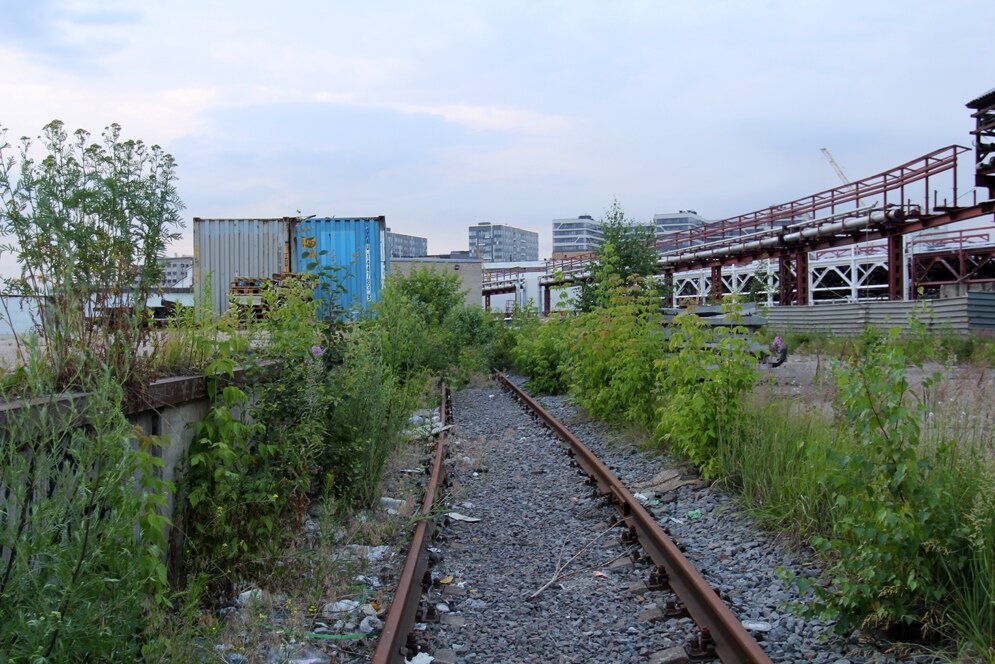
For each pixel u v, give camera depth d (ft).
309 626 15.69
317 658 14.40
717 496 25.20
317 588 17.30
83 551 10.16
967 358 50.60
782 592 17.12
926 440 17.69
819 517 19.85
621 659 14.60
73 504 10.57
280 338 24.20
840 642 14.58
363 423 26.04
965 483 15.71
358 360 28.37
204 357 19.67
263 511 18.54
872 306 90.07
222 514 16.88
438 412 48.14
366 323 41.78
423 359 60.80
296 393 21.90
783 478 22.44
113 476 11.07
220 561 17.11
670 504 25.53
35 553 10.03
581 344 45.47
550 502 26.91
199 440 18.22
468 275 179.42
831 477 16.24
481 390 68.54
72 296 14.19
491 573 19.89
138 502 11.83
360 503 24.49
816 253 143.74
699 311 56.39
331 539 20.08
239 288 60.64
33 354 11.58
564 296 62.23
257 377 21.47
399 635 15.11
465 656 14.94
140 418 15.61
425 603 17.39
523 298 199.52
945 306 80.79
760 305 64.28
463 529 23.99
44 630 9.51
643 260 72.64
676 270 128.47
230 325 21.29
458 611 17.28
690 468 29.07
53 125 14.60
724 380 27.20
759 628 15.25
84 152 15.08
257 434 20.15
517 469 32.65
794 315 103.76
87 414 12.26
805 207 101.60
